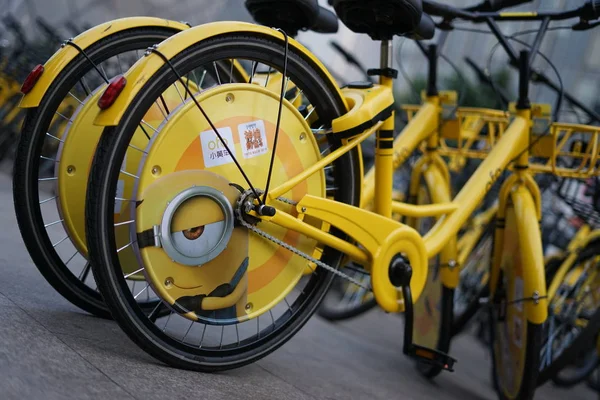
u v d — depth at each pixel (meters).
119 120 1.77
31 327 1.92
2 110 6.46
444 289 3.14
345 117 2.16
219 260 1.98
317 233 2.14
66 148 2.21
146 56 1.84
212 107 1.93
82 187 2.24
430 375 3.32
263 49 2.01
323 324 4.11
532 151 3.05
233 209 1.98
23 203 2.13
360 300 4.17
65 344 1.87
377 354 3.62
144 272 1.86
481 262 4.21
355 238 2.24
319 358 2.91
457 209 2.77
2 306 2.07
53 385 1.57
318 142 2.36
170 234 1.87
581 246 3.59
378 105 2.24
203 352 1.99
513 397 2.92
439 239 2.68
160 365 1.95
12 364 1.60
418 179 3.41
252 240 2.05
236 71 2.65
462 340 4.96
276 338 2.17
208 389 1.87
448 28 3.07
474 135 3.64
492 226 3.99
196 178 1.90
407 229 2.33
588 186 3.53
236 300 2.04
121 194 2.23
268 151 2.05
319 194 2.19
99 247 1.78
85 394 1.57
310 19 2.54
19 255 2.96
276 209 2.06
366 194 2.78
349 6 2.32
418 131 3.14
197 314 1.97
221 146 1.95
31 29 7.54
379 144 2.40
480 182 2.84
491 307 3.17
